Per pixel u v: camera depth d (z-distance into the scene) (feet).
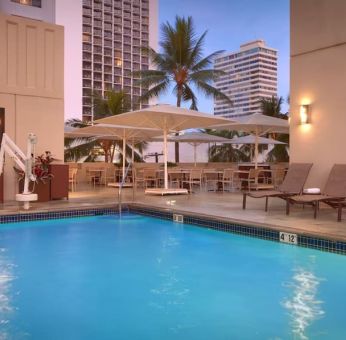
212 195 39.65
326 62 28.55
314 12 29.25
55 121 38.09
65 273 17.06
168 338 10.83
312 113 29.58
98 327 11.54
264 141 64.54
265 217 24.81
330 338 10.73
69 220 29.81
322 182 28.89
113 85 257.55
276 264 17.95
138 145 90.89
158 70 82.17
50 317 12.30
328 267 17.34
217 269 17.40
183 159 91.81
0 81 35.22
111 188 49.60
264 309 12.88
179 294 14.39
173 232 25.43
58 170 34.86
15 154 33.45
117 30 257.75
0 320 12.09
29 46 36.70
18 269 17.65
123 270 17.44
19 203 32.68
